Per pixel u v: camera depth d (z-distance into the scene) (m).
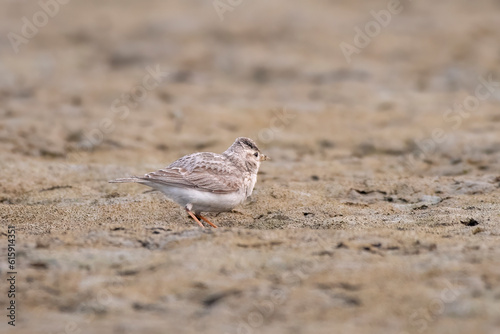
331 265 10.56
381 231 12.46
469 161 19.94
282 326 8.90
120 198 16.12
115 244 11.95
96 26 42.53
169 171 14.29
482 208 14.68
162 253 11.39
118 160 20.58
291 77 32.59
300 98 29.03
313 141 22.89
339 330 8.72
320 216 14.64
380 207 15.41
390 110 26.52
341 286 9.88
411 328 8.70
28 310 9.59
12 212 14.90
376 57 34.81
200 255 11.10
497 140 21.58
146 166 19.36
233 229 12.71
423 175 18.97
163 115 26.06
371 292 9.62
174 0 48.25
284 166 20.06
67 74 33.69
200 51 36.91
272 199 15.96
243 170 15.10
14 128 23.22
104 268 10.83
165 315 9.33
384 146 22.09
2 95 29.23
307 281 10.06
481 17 40.84
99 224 13.77
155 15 44.09
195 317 9.25
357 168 19.94
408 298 9.41
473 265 10.31
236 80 32.69
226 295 9.74
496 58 33.25
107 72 34.38
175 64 35.19
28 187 17.30
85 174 18.44
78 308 9.61
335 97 28.88
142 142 22.59
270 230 12.59
